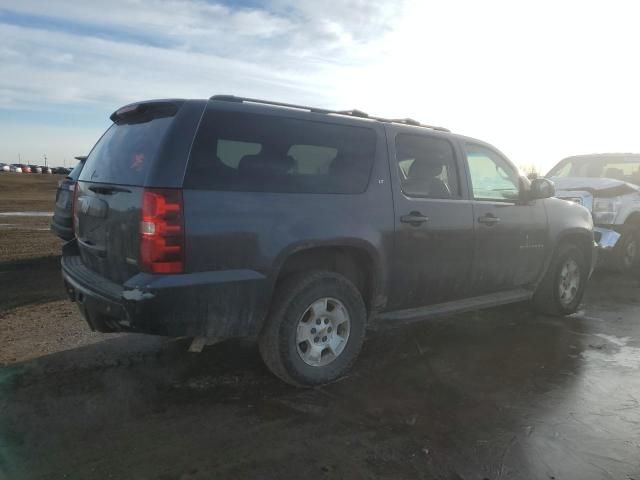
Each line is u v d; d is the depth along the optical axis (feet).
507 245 16.65
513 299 17.22
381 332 17.12
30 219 52.80
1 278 24.26
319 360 12.60
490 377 13.39
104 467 8.99
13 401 11.43
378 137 13.79
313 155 12.53
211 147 10.91
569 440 10.24
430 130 15.38
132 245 10.59
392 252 13.56
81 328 16.66
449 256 14.96
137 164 10.96
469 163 16.19
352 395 12.09
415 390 12.46
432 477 8.91
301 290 11.94
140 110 12.03
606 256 28.25
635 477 9.05
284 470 9.00
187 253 10.33
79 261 13.73
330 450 9.67
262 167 11.57
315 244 11.98
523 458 9.55
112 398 11.66
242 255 10.96
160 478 8.71
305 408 11.36
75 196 14.32
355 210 12.79
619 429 10.73
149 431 10.23
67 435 10.03
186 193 10.39
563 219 18.75
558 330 17.81
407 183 14.24
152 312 10.12
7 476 8.66
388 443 9.96
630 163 31.81
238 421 10.71
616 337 17.12
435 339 16.53
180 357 14.23
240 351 14.75
